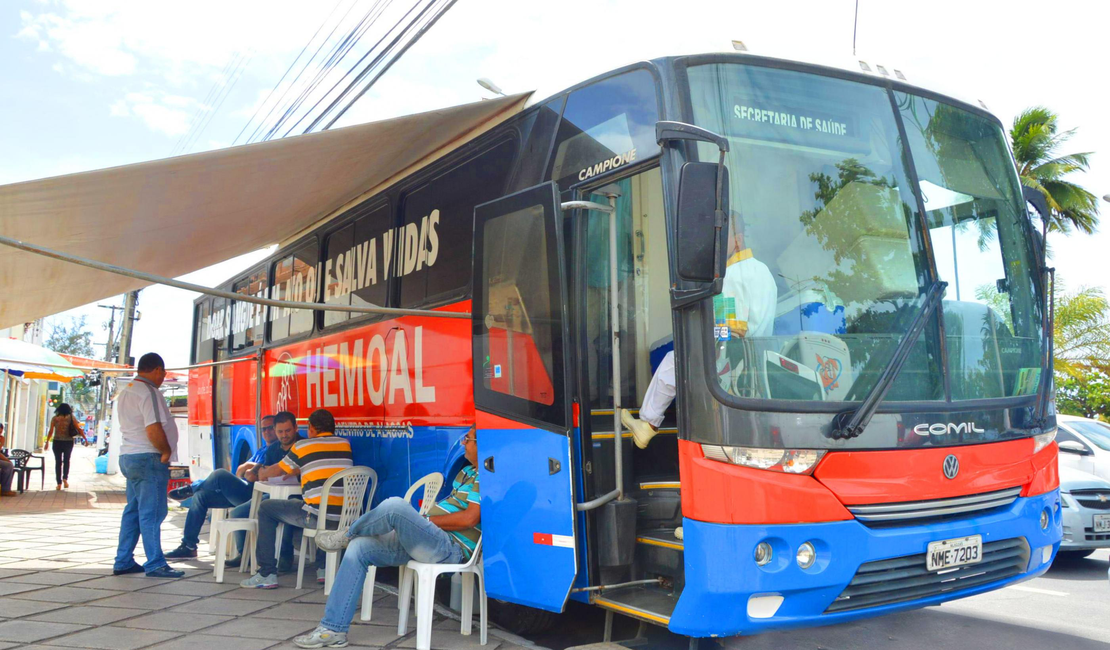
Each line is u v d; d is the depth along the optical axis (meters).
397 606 6.48
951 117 5.18
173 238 7.07
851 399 4.22
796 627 4.08
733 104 4.54
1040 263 5.25
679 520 5.21
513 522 5.12
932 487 4.29
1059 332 26.08
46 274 6.93
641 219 5.54
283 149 5.46
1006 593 7.29
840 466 4.09
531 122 5.64
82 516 12.67
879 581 4.19
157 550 7.39
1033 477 4.77
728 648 5.46
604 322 5.21
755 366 4.17
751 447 4.04
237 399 11.53
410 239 6.97
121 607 6.20
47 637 5.31
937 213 4.86
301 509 7.00
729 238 4.30
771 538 3.98
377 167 6.79
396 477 6.98
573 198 5.15
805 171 4.57
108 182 4.93
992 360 4.73
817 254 4.45
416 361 6.70
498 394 5.36
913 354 4.43
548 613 5.95
